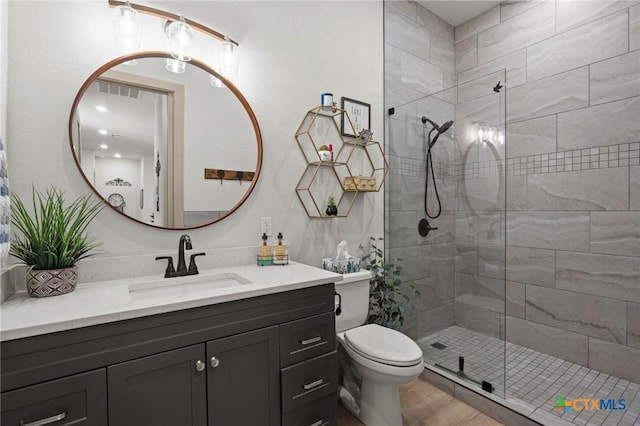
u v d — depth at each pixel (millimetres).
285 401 1271
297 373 1311
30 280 1073
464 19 2943
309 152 2012
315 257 2043
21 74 1201
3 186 972
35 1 1231
